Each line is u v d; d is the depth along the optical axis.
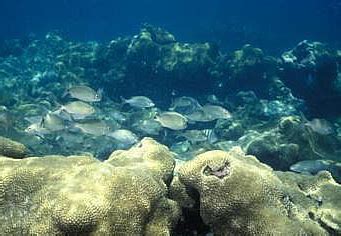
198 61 14.77
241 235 3.86
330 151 10.30
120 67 15.38
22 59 23.34
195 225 4.59
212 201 3.94
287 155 8.91
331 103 15.77
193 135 10.34
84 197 3.61
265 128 10.93
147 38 15.09
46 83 16.38
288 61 16.11
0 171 4.01
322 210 4.77
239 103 14.58
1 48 27.53
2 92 14.05
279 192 4.09
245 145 9.99
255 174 4.04
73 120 9.46
